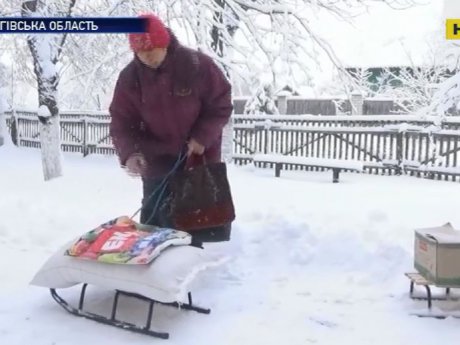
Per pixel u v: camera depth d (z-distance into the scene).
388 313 4.09
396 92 21.58
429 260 4.10
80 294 4.36
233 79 11.07
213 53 10.59
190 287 3.74
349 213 6.72
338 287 4.66
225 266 4.99
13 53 12.55
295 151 14.44
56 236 6.02
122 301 4.24
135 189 8.89
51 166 10.82
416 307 4.18
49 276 3.93
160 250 3.68
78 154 18.98
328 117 14.03
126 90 4.41
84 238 3.95
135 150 4.54
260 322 3.93
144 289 3.59
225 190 4.59
